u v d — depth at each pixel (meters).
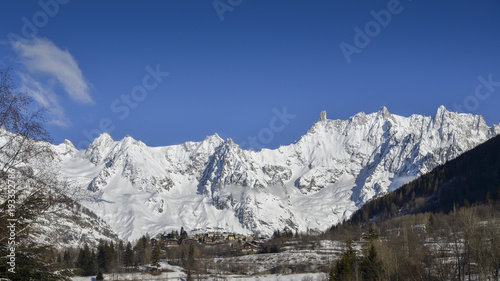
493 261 89.75
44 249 31.64
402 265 108.56
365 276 115.81
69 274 35.22
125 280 172.75
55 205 30.88
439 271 100.88
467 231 100.50
